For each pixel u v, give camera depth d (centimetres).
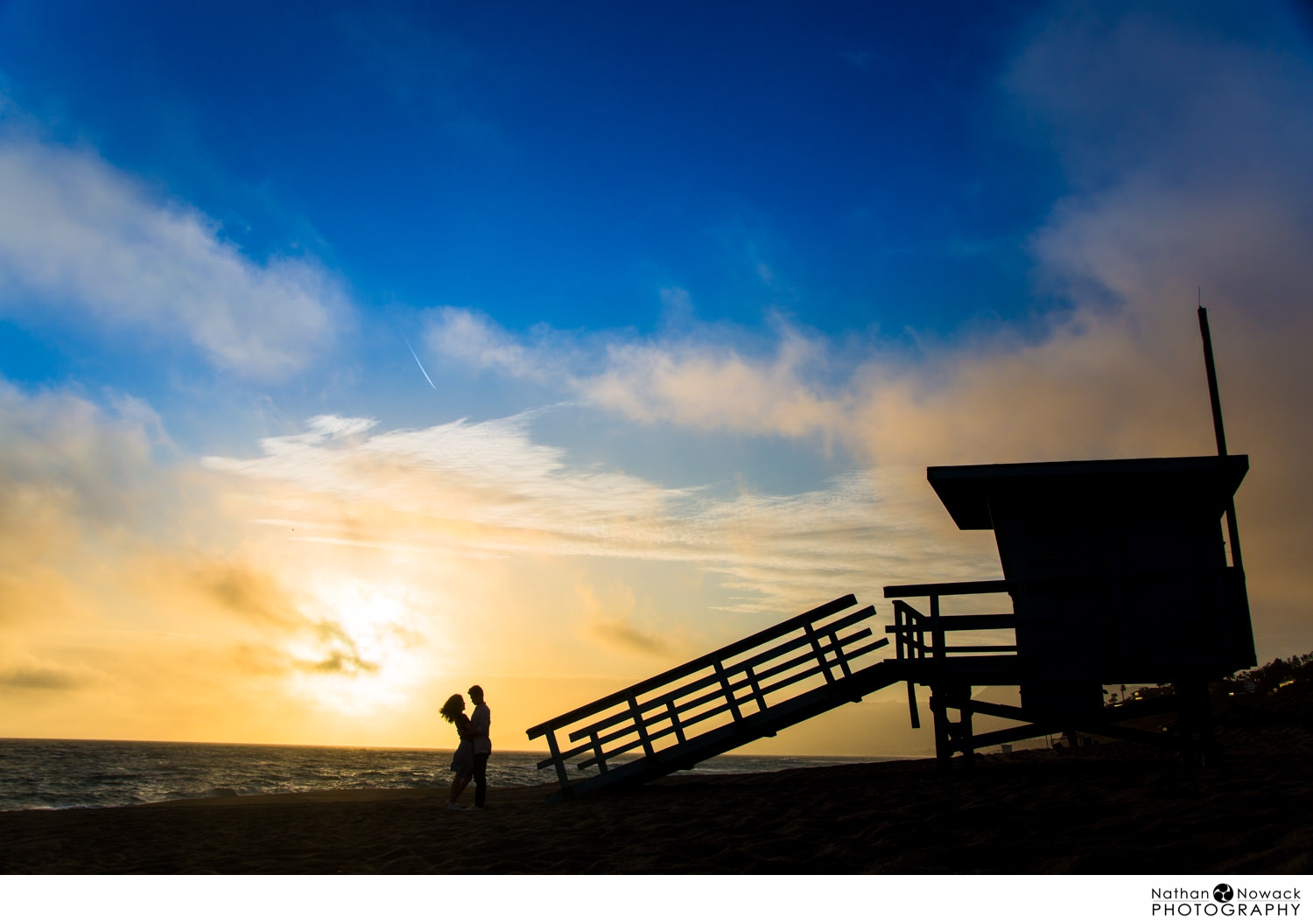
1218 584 1163
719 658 1422
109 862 811
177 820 1184
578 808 1227
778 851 698
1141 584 1186
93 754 11075
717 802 1117
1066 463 1203
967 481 1251
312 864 782
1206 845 598
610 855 741
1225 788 848
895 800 953
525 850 795
